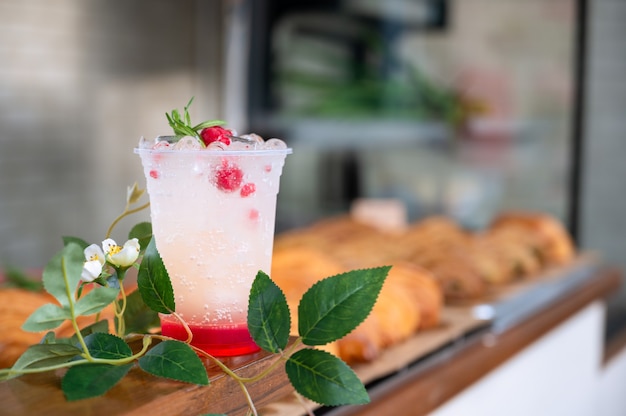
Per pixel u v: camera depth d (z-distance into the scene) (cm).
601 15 348
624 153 352
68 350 72
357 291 76
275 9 411
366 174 412
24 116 326
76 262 69
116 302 84
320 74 414
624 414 272
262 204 82
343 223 223
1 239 321
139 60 371
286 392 86
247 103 418
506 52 371
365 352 125
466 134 384
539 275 213
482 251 198
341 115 413
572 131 358
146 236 83
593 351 232
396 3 392
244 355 83
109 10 354
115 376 70
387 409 115
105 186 362
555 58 359
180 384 73
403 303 143
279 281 133
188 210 79
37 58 329
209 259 80
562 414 206
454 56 384
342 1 403
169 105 389
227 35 406
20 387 72
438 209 395
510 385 169
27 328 67
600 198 357
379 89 404
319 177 423
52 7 331
